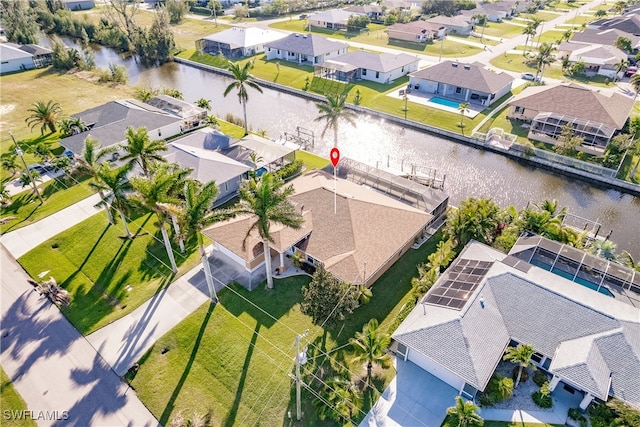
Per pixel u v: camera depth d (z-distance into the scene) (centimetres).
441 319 3089
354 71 8919
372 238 3972
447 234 4303
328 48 10038
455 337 2944
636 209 5153
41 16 13525
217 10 15788
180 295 3791
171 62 11012
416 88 8462
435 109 7500
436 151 6475
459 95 8031
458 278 3553
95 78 9406
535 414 2830
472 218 4075
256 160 5516
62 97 8312
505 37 12550
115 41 12006
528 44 11631
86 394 3005
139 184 3541
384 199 4541
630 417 2542
